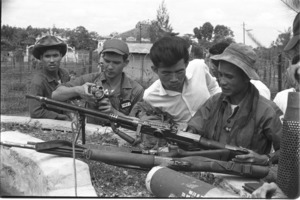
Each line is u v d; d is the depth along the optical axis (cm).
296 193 265
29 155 356
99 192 307
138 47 1496
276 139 302
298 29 318
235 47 298
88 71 1305
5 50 1374
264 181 295
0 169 416
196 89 371
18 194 377
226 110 314
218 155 301
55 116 533
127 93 429
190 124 329
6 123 525
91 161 357
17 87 1170
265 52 950
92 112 338
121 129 439
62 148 329
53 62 507
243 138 307
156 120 358
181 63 334
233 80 297
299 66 318
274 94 968
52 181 306
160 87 368
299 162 266
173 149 318
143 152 321
